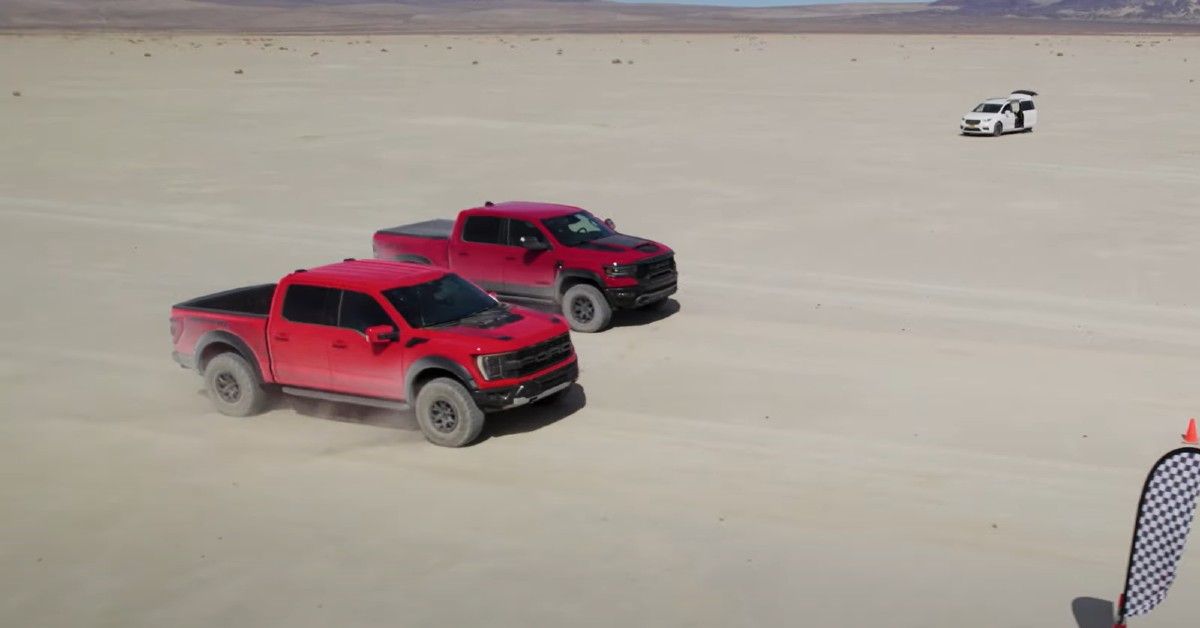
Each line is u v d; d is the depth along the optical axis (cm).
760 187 2836
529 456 1055
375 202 2661
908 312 1642
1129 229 2262
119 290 1808
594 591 778
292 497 962
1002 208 2525
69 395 1269
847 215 2459
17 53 9712
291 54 10788
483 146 3653
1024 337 1494
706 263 2012
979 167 3181
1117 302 1700
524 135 3950
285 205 2627
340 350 1126
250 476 1016
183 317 1221
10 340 1508
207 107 4962
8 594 791
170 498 963
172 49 11706
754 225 2358
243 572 817
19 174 3066
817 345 1449
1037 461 1020
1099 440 1076
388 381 1110
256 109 4888
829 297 1745
